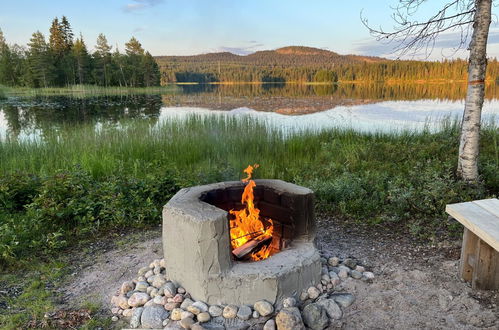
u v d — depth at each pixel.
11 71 46.38
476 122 4.54
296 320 2.08
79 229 3.82
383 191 4.52
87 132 8.66
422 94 29.06
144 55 54.62
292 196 2.67
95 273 2.93
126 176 5.09
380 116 14.30
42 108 21.45
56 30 50.78
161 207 4.41
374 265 2.92
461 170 4.72
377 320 2.21
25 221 3.76
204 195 2.75
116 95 36.72
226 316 2.20
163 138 8.02
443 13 4.73
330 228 3.81
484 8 4.34
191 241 2.29
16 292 2.64
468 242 2.49
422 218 3.86
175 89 51.81
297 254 2.50
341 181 4.68
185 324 2.11
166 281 2.60
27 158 6.64
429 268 2.81
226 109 18.70
